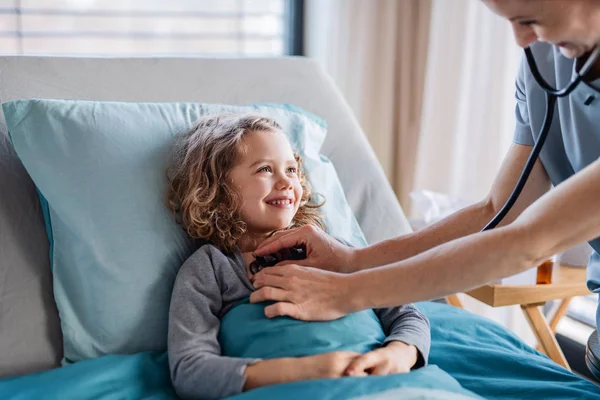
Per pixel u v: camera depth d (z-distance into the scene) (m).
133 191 1.25
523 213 0.94
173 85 1.63
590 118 1.07
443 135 2.27
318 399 0.92
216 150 1.24
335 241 1.24
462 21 2.14
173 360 1.06
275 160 1.25
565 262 1.62
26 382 1.08
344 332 1.08
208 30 2.44
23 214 1.31
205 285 1.17
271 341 1.07
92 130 1.27
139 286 1.21
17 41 2.18
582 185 0.87
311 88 1.78
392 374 0.99
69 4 2.23
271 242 1.23
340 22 2.33
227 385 1.00
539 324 1.58
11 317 1.22
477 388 1.15
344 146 1.71
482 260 0.94
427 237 1.25
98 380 1.08
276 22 2.53
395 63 2.38
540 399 1.11
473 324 1.37
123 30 2.32
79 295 1.22
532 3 0.84
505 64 2.03
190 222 1.23
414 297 1.00
